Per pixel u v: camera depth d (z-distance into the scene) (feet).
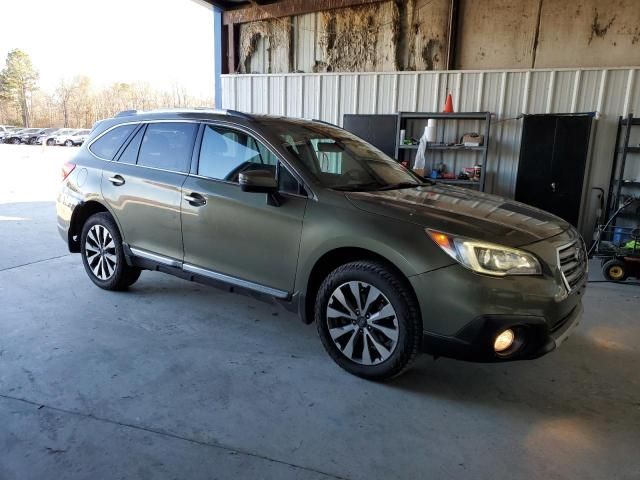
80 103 172.55
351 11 24.40
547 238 8.34
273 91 26.48
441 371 9.44
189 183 10.94
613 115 20.76
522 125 21.58
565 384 9.07
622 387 9.00
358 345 8.97
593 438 7.39
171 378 8.80
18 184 39.81
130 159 12.40
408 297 8.17
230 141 10.67
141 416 7.56
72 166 13.70
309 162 9.93
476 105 22.62
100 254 13.29
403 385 8.84
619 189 19.71
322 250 8.95
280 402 8.13
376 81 24.08
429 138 22.06
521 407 8.23
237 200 10.05
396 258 8.11
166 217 11.37
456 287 7.62
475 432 7.47
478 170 22.04
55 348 9.87
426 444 7.13
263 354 9.93
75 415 7.52
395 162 12.53
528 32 21.67
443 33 22.91
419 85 23.36
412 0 23.13
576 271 8.79
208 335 10.79
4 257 16.84
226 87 27.76
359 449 6.96
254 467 6.49
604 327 11.98
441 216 8.36
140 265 12.35
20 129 126.31
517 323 7.57
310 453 6.82
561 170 20.79
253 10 26.37
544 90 21.50
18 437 6.93
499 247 7.69
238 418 7.61
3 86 178.50
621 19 20.31
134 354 9.72
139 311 12.09
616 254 16.47
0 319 11.30
